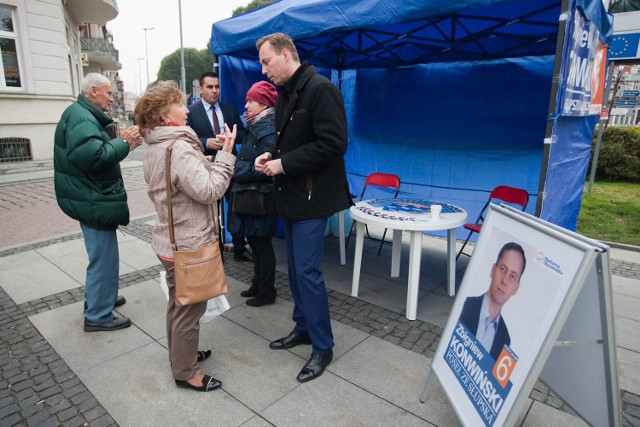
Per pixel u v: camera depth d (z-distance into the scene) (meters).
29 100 11.38
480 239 2.00
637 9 6.29
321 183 2.24
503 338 1.66
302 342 2.72
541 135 4.44
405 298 3.48
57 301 3.41
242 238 4.23
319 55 5.23
